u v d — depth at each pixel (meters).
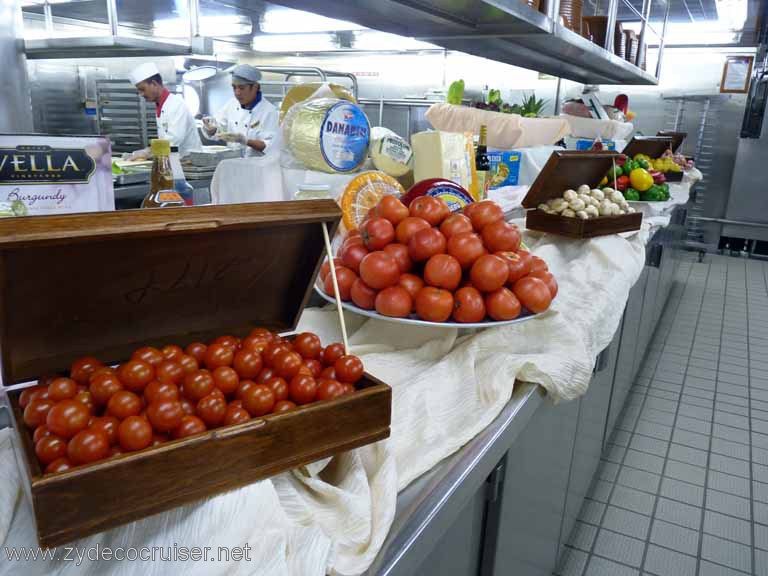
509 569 1.31
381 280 1.10
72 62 4.25
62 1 3.04
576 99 4.05
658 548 2.17
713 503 2.43
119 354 0.73
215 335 0.80
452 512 0.79
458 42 2.46
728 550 2.17
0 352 0.63
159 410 0.58
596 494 2.47
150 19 3.70
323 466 0.72
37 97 4.11
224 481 0.60
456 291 1.13
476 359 1.13
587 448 2.07
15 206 0.83
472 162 1.85
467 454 0.87
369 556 0.64
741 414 3.18
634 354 3.03
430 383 1.02
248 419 0.62
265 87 5.96
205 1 3.10
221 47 5.77
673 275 5.02
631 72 3.77
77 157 0.90
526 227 2.01
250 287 0.79
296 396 0.67
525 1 2.04
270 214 0.69
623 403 3.11
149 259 0.66
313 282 0.82
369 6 1.71
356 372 0.74
